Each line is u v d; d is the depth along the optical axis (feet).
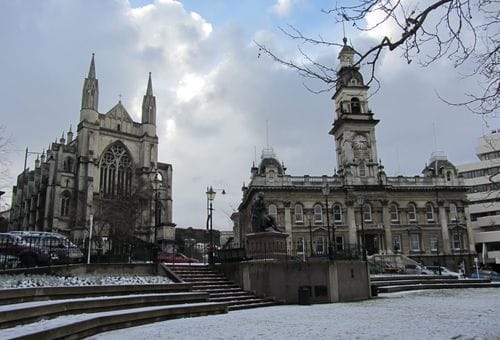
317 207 224.12
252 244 91.04
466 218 234.79
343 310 63.82
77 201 231.50
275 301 78.84
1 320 35.04
